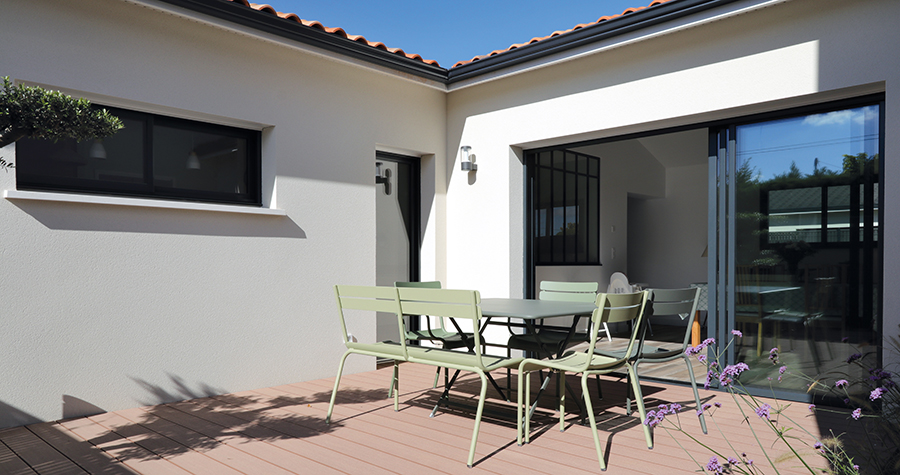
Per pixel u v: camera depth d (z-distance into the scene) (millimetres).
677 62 4328
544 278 6918
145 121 3961
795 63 3809
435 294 3100
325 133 4852
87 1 3590
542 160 6941
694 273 9328
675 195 9578
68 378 3539
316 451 2953
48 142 3537
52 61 3447
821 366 3844
